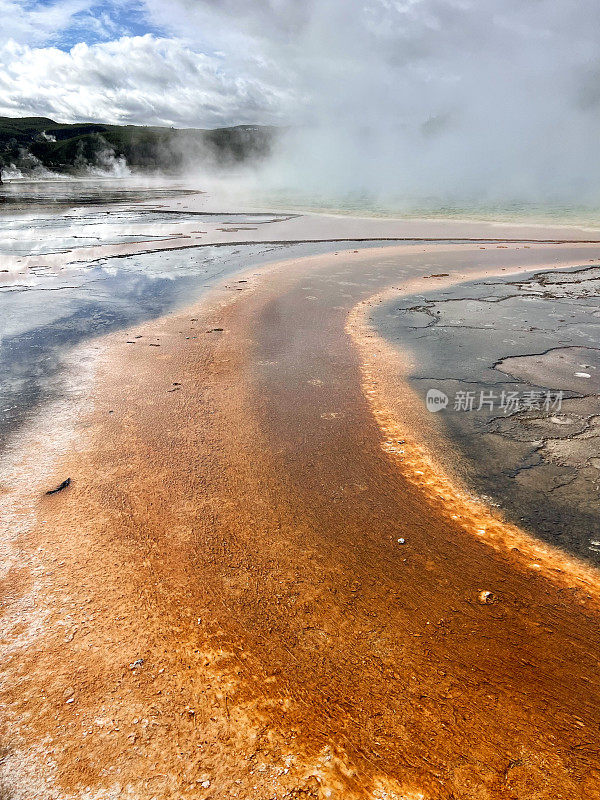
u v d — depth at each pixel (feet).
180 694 6.76
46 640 7.55
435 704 6.56
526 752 5.97
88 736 6.23
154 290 28.35
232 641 7.54
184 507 10.46
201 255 38.81
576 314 23.49
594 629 7.68
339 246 42.11
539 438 13.11
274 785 5.70
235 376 16.81
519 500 10.75
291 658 7.25
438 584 8.55
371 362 18.11
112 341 20.12
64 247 42.60
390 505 10.60
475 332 21.24
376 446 12.80
